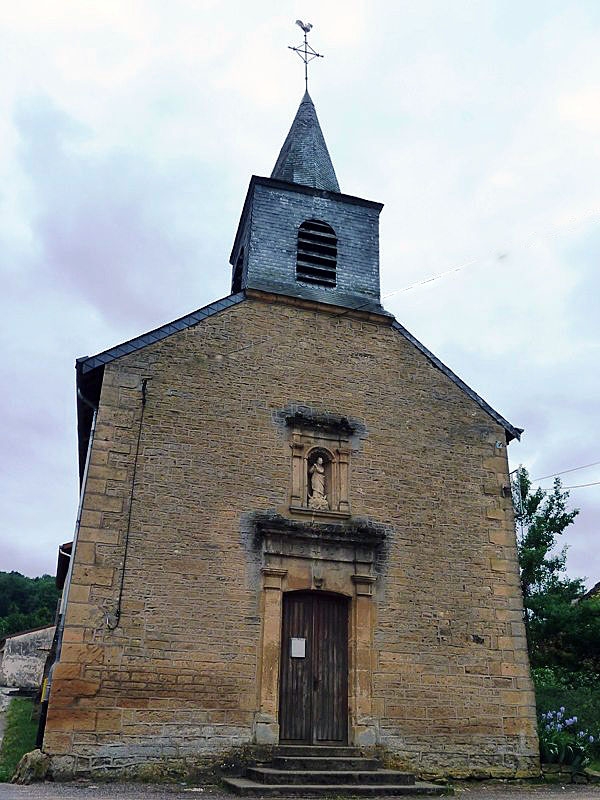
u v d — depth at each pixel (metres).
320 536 11.16
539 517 21.36
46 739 9.05
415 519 11.98
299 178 15.76
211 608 10.32
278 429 11.80
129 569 10.12
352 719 10.47
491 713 11.12
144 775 9.20
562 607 18.78
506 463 12.98
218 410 11.56
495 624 11.70
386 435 12.44
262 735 9.90
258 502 11.21
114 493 10.48
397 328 13.39
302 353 12.54
